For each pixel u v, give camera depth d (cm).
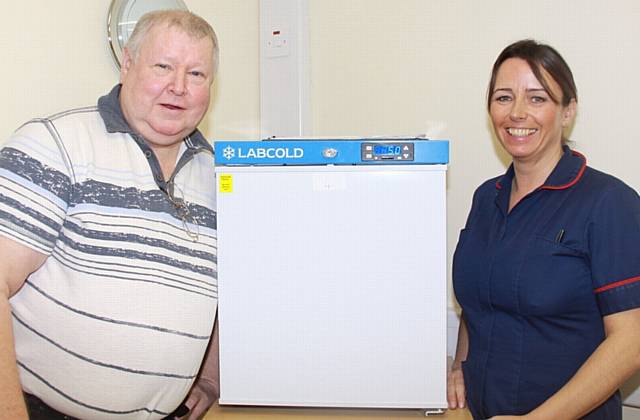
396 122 230
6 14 165
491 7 213
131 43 142
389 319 134
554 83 143
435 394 135
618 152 200
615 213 135
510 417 131
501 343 149
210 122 229
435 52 222
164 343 137
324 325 135
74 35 183
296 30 232
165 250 139
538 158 148
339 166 133
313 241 134
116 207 135
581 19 201
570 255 139
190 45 140
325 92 239
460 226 222
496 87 150
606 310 134
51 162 129
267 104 240
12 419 117
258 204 134
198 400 163
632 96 197
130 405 138
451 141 222
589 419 146
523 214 150
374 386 135
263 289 135
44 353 133
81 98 185
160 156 148
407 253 133
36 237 125
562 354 142
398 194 132
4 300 121
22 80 169
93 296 131
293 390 137
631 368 131
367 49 232
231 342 137
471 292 157
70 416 140
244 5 238
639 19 195
